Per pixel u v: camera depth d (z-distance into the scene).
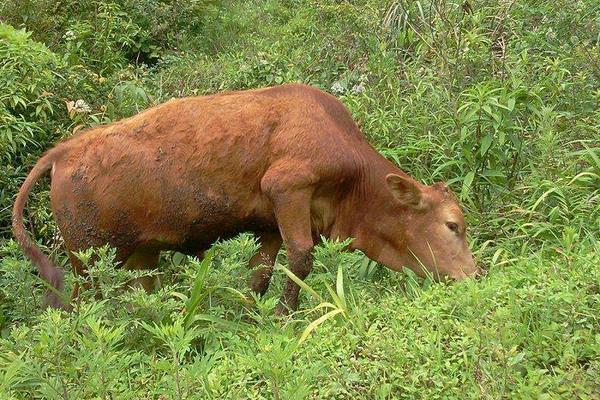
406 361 4.39
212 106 5.92
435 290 5.15
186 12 11.92
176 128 5.88
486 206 7.02
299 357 4.54
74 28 10.35
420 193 5.82
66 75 8.55
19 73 8.18
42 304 5.79
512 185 7.25
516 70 7.55
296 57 9.80
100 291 5.38
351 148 5.85
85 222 5.98
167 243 6.05
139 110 8.33
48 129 8.10
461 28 8.52
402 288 6.13
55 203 6.05
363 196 5.93
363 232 6.01
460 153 7.27
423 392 4.16
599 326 4.57
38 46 8.70
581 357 4.39
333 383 4.25
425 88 8.06
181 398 4.11
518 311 4.71
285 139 5.73
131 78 9.30
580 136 7.56
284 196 5.68
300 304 5.97
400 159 7.63
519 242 6.52
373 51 9.48
